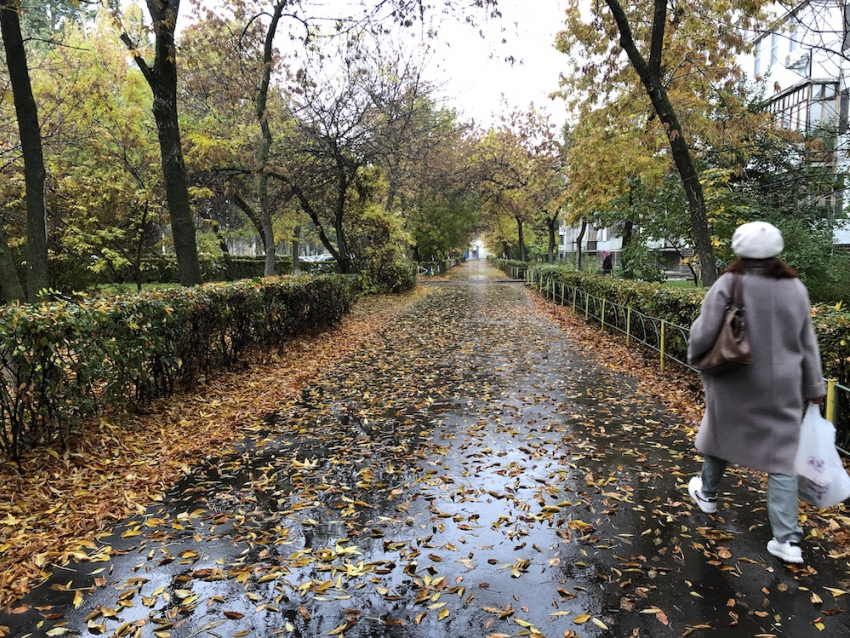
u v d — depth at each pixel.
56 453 4.13
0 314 3.85
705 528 3.14
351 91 15.70
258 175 15.82
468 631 2.34
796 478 2.72
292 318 9.62
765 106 14.34
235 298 7.35
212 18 12.41
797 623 2.34
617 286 10.52
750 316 2.69
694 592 2.57
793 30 8.08
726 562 2.80
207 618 2.46
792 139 10.23
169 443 4.78
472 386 6.82
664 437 4.77
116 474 4.11
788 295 2.64
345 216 21.16
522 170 26.08
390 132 16.61
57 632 2.36
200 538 3.17
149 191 14.16
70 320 4.16
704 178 11.08
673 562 2.82
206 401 6.03
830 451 2.72
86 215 13.72
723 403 2.84
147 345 5.28
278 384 6.98
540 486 3.79
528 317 14.46
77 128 13.96
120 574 2.80
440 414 5.62
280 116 16.11
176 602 2.58
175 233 9.10
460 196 30.64
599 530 3.17
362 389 6.77
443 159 26.25
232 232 22.61
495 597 2.57
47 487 3.78
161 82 8.77
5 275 7.86
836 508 3.31
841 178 9.86
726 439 2.85
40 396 4.11
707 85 10.59
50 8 16.98
